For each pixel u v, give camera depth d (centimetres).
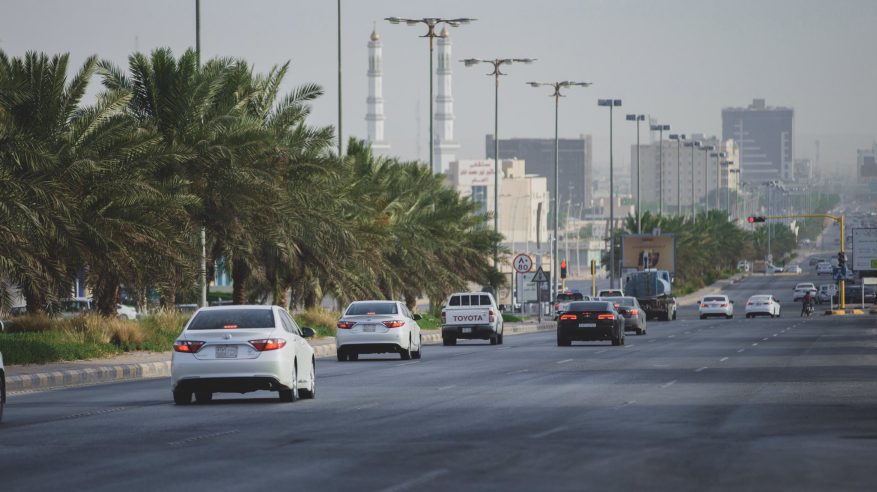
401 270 14500
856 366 7781
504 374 7269
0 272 8062
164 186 9425
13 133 8144
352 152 14738
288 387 5300
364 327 9000
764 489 2850
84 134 8844
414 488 2881
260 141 10000
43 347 8100
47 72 8856
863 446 3659
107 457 3525
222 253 10769
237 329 5278
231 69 10288
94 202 8862
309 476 3097
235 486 2945
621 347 10844
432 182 16012
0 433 4222
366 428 4266
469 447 3666
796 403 5169
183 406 5291
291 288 12669
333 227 11106
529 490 2842
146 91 10050
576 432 4072
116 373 7638
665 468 3195
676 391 5856
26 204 8094
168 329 9862
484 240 16425
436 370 7756
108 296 9812
